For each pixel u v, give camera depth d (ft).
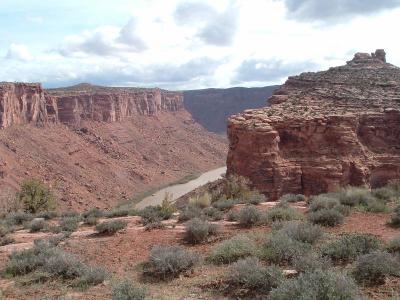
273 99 266.36
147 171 440.86
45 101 411.34
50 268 46.01
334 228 54.34
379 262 34.42
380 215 61.05
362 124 198.80
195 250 50.85
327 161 179.11
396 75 270.67
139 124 588.09
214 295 35.60
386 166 187.62
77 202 288.51
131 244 57.11
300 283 30.12
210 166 540.52
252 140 176.14
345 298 28.58
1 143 308.40
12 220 93.71
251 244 46.32
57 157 350.02
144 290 36.86
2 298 40.47
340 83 261.03
